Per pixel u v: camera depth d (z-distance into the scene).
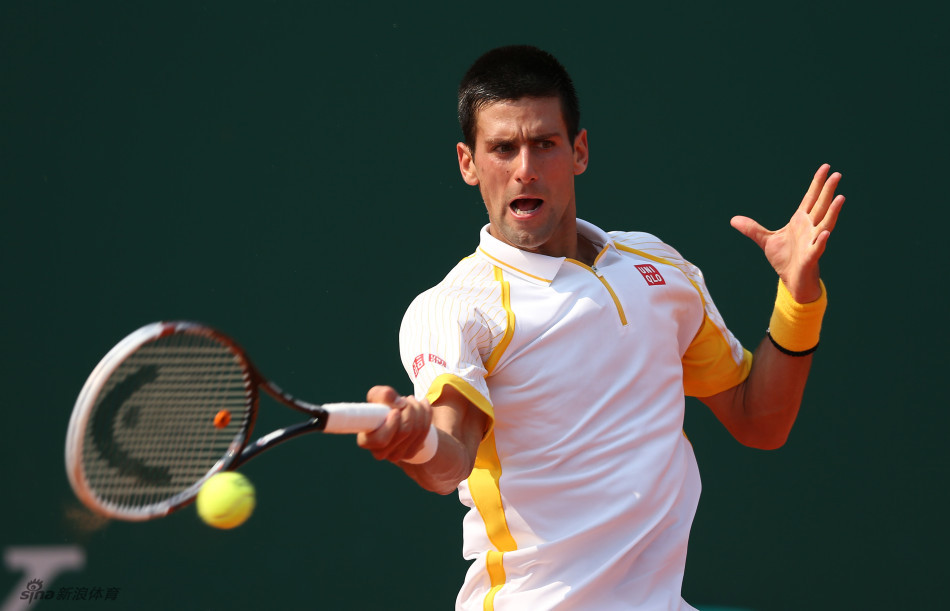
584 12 17.75
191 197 17.12
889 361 17.47
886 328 17.50
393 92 17.52
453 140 17.53
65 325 16.75
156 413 6.54
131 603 16.23
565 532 8.45
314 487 16.72
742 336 17.59
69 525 16.23
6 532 16.16
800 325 9.51
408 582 16.62
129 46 17.12
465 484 8.90
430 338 8.07
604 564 8.38
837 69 17.78
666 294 9.23
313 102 17.41
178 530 16.42
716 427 17.17
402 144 17.48
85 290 16.81
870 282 17.58
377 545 16.69
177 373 6.60
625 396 8.66
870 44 17.80
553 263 8.73
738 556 17.03
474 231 17.48
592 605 8.40
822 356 17.45
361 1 17.48
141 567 16.28
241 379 6.66
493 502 8.59
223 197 17.17
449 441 7.26
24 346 16.66
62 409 16.55
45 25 17.03
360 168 17.42
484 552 8.77
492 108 8.55
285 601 16.50
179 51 17.19
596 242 9.35
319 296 17.19
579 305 8.66
